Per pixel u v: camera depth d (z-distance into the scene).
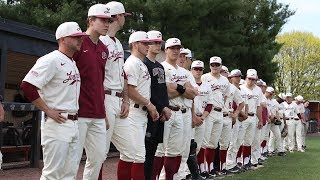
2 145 10.16
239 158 12.05
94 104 5.49
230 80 11.41
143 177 6.37
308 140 28.34
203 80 9.75
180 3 21.17
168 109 7.00
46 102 5.04
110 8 6.07
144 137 6.59
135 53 6.78
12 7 20.05
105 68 5.98
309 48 49.97
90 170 5.74
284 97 18.73
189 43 22.44
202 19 24.25
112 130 6.08
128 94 6.48
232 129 11.15
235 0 24.78
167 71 7.80
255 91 12.37
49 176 5.05
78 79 5.21
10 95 13.52
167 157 7.79
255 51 27.66
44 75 4.92
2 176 8.93
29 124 11.32
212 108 9.94
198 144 9.42
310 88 50.41
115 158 13.05
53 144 4.99
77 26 5.16
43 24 18.91
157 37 6.96
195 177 8.91
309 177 10.51
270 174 11.02
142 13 21.62
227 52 24.19
